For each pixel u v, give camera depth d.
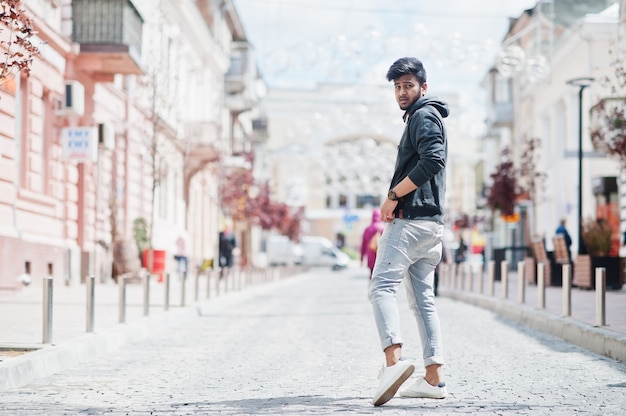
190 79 41.16
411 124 6.48
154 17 30.09
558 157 41.22
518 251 37.81
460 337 12.16
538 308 14.47
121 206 28.73
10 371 7.70
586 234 21.55
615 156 20.00
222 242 34.69
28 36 9.25
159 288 24.41
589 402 6.61
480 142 71.12
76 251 23.31
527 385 7.54
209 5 46.12
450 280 26.77
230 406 6.53
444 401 6.61
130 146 29.55
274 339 12.04
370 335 12.41
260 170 72.38
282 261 68.12
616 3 22.75
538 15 30.58
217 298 20.19
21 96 20.02
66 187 22.97
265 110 74.94
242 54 54.50
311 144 74.00
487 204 38.03
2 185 18.16
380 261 6.50
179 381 8.05
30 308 14.66
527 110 47.97
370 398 6.83
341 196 91.25
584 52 34.59
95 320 12.79
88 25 22.77
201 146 38.28
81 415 6.25
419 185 6.39
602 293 10.98
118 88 27.72
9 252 18.05
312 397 6.94
